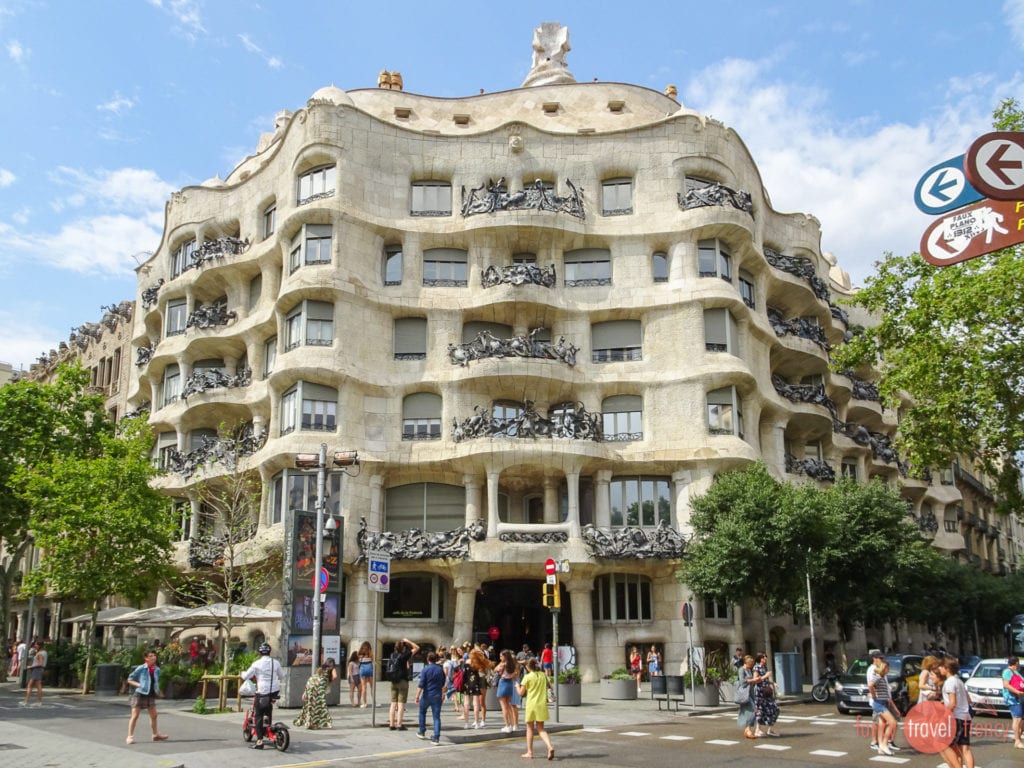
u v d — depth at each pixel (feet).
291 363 124.06
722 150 142.20
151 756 53.47
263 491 126.21
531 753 56.24
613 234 136.05
